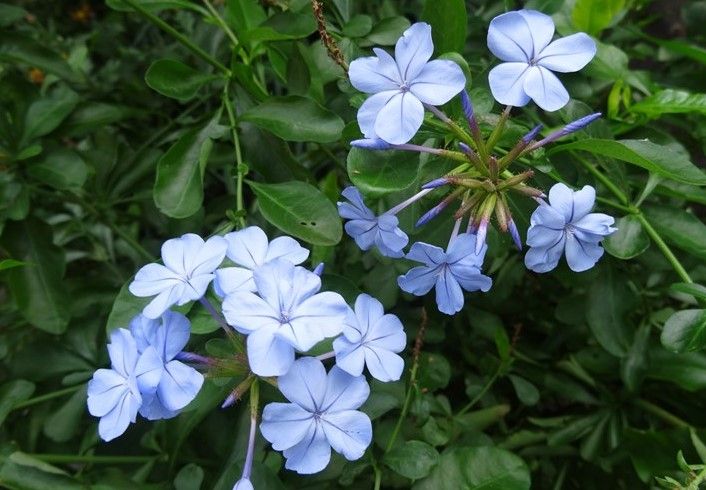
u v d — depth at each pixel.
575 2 0.37
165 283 0.28
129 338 0.28
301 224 0.31
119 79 0.48
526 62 0.28
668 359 0.37
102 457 0.36
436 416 0.38
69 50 0.55
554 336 0.41
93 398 0.28
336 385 0.27
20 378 0.38
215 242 0.29
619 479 0.40
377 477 0.32
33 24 0.58
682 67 0.43
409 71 0.28
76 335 0.39
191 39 0.43
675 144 0.36
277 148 0.35
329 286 0.32
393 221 0.29
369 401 0.33
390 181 0.29
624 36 0.42
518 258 0.40
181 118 0.43
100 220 0.42
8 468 0.34
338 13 0.36
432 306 0.39
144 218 0.47
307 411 0.27
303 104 0.33
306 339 0.26
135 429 0.39
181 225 0.39
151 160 0.41
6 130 0.38
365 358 0.28
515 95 0.28
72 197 0.40
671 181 0.34
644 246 0.33
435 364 0.36
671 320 0.31
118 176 0.41
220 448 0.35
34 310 0.37
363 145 0.28
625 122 0.37
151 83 0.34
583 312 0.39
